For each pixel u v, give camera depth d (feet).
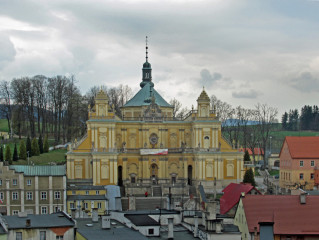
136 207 429.38
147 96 545.44
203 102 496.64
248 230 275.39
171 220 239.71
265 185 522.47
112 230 236.84
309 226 277.85
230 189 419.33
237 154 501.15
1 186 393.29
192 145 504.84
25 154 547.08
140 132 501.97
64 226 232.73
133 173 499.10
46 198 400.06
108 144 479.00
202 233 241.55
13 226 226.99
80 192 424.46
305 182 484.74
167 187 465.06
